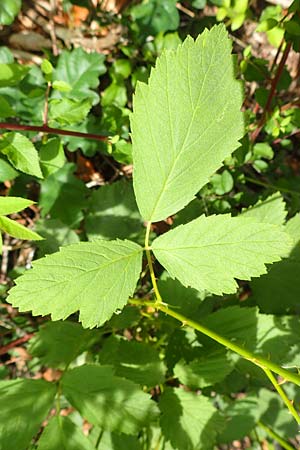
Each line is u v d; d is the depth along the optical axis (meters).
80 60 0.35
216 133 0.18
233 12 0.34
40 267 0.17
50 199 0.34
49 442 0.22
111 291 0.17
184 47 0.17
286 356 0.28
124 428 0.23
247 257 0.16
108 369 0.24
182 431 0.27
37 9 0.41
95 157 0.41
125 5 0.41
